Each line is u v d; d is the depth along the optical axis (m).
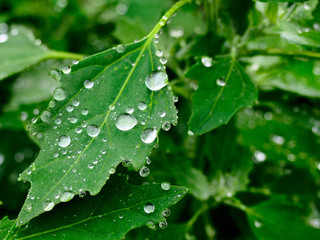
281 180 0.29
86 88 0.23
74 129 0.22
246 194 0.27
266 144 0.28
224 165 0.27
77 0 0.34
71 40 0.33
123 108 0.23
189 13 0.29
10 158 0.29
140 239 0.26
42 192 0.22
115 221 0.22
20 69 0.27
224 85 0.24
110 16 0.34
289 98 0.28
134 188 0.23
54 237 0.22
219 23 0.26
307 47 0.24
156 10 0.30
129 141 0.23
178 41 0.27
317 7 0.25
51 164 0.22
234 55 0.25
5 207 0.25
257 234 0.26
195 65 0.25
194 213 0.27
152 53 0.23
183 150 0.28
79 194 0.23
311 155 0.28
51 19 0.34
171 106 0.23
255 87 0.24
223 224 0.27
